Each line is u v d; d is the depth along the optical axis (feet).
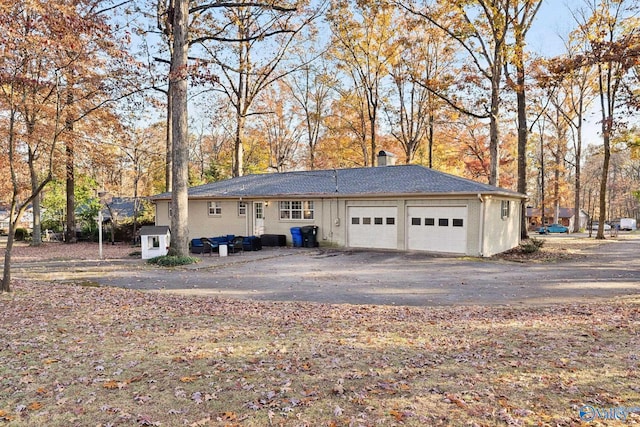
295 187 65.57
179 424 10.90
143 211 89.04
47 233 92.73
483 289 31.32
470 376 13.79
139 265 46.29
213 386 13.32
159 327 20.85
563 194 138.62
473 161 117.08
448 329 20.08
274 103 120.98
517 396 12.18
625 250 58.80
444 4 64.34
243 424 10.86
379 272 39.88
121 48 36.04
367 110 106.63
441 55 93.40
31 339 18.60
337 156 116.57
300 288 32.65
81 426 10.85
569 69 41.24
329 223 61.11
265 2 54.75
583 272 38.55
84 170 88.38
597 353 15.66
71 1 32.65
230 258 51.13
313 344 17.80
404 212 54.90
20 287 32.09
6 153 59.88
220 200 69.82
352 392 12.71
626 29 65.51
